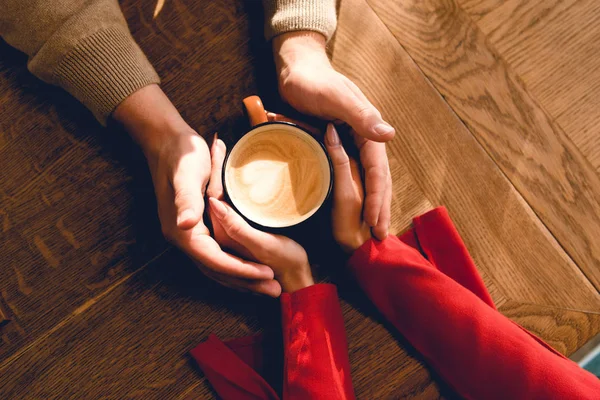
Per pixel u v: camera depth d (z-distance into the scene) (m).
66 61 0.59
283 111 0.65
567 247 0.65
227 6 0.65
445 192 0.65
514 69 0.67
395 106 0.66
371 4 0.66
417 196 0.65
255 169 0.59
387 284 0.61
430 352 0.60
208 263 0.58
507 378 0.57
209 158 0.60
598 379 0.59
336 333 0.61
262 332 0.63
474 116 0.66
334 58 0.66
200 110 0.64
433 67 0.66
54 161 0.64
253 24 0.65
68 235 0.63
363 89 0.66
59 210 0.63
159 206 0.60
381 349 0.63
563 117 0.67
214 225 0.60
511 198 0.66
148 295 0.63
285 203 0.58
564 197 0.66
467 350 0.58
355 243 0.62
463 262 0.63
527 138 0.66
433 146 0.66
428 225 0.64
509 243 0.65
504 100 0.66
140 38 0.65
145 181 0.64
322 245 0.65
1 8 0.58
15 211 0.63
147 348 0.63
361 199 0.62
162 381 0.63
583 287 0.65
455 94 0.66
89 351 0.63
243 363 0.62
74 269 0.63
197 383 0.63
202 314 0.63
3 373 0.62
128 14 0.65
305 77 0.60
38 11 0.58
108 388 0.63
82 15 0.58
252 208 0.58
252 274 0.59
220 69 0.65
